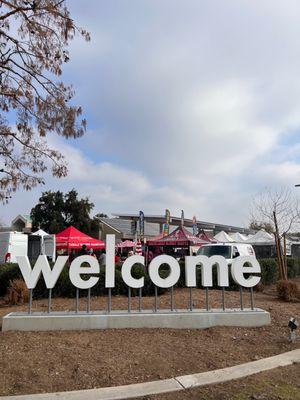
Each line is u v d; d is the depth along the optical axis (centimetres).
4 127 1107
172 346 681
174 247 2591
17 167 1144
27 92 1030
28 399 473
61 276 1160
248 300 1126
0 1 903
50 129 1063
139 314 791
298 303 1116
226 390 511
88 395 488
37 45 988
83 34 1020
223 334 755
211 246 1806
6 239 2058
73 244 2347
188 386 517
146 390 503
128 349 656
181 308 931
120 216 4878
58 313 788
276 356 636
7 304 1091
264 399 481
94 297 1166
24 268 795
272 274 1742
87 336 721
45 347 649
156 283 830
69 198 4584
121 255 3098
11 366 564
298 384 528
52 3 952
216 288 1411
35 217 4603
